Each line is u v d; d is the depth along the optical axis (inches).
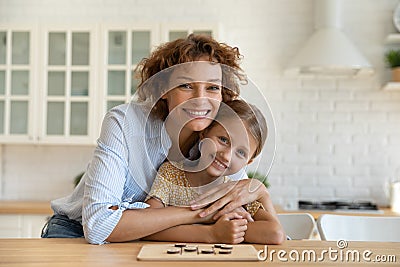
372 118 185.6
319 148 186.7
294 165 186.9
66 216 86.7
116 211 69.6
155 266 54.8
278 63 187.9
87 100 175.5
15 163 191.6
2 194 191.2
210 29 175.2
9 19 190.9
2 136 177.5
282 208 178.1
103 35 175.6
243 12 188.7
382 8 186.4
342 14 186.9
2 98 177.3
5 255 60.2
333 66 171.0
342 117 186.4
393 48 185.8
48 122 177.2
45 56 177.0
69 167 190.4
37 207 169.3
